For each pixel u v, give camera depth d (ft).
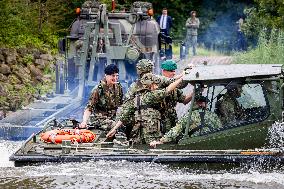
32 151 41.81
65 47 86.28
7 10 115.65
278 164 39.47
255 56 106.42
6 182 37.45
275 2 121.08
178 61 127.54
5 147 53.01
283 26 117.70
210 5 196.24
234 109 41.42
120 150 41.52
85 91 78.64
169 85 44.45
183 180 37.88
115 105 51.21
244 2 196.75
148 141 44.32
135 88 45.50
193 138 41.27
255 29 142.92
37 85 103.19
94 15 87.04
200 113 41.60
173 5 189.78
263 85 40.78
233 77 41.14
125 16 86.89
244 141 40.70
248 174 39.17
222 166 39.65
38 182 37.32
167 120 45.57
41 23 125.18
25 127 64.64
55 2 128.26
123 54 79.15
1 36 112.57
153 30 87.15
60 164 40.55
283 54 99.19
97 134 47.24
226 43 188.44
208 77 41.32
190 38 156.25
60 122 52.34
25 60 108.99
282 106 40.55
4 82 99.76
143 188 36.40
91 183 37.11
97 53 78.89
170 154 40.34
